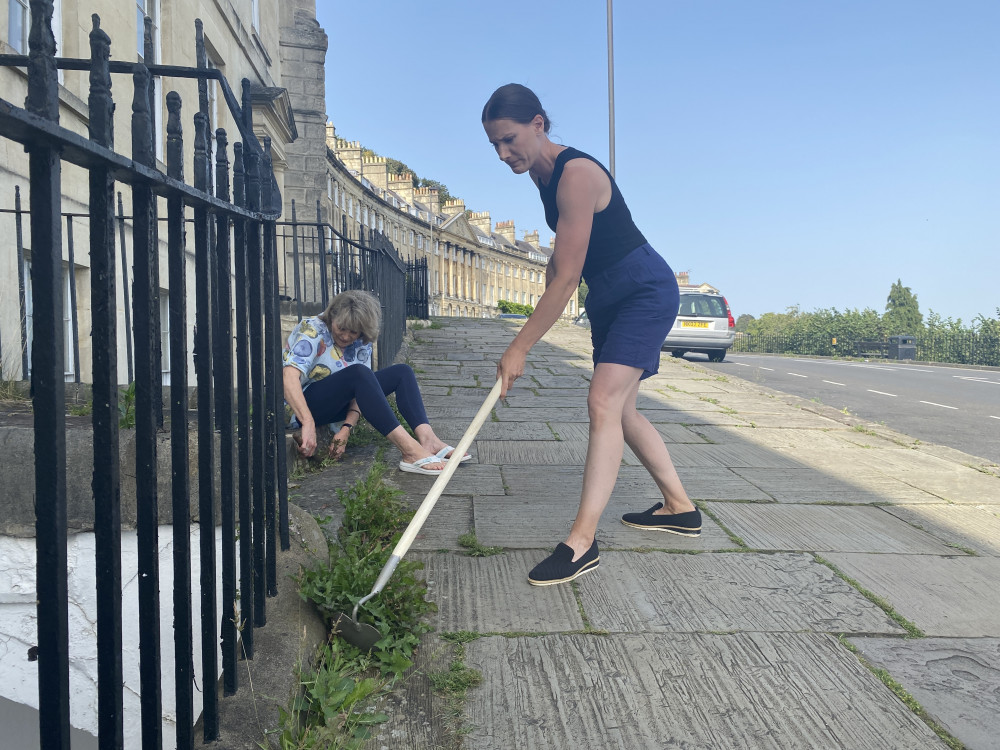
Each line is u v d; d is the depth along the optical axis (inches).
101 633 43.7
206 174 60.8
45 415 37.0
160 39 327.0
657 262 107.8
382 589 83.4
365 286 263.6
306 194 641.0
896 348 1165.7
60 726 38.4
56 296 36.8
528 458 181.0
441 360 409.4
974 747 66.9
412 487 148.4
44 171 36.1
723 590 101.2
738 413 271.4
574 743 66.7
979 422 314.0
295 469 141.8
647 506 141.6
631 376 105.6
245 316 72.2
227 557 67.4
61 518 37.7
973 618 94.0
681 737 67.8
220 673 81.1
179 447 55.4
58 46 243.3
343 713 66.8
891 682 77.6
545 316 99.1
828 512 141.5
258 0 524.7
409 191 2790.4
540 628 88.9
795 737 68.0
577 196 98.8
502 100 100.0
